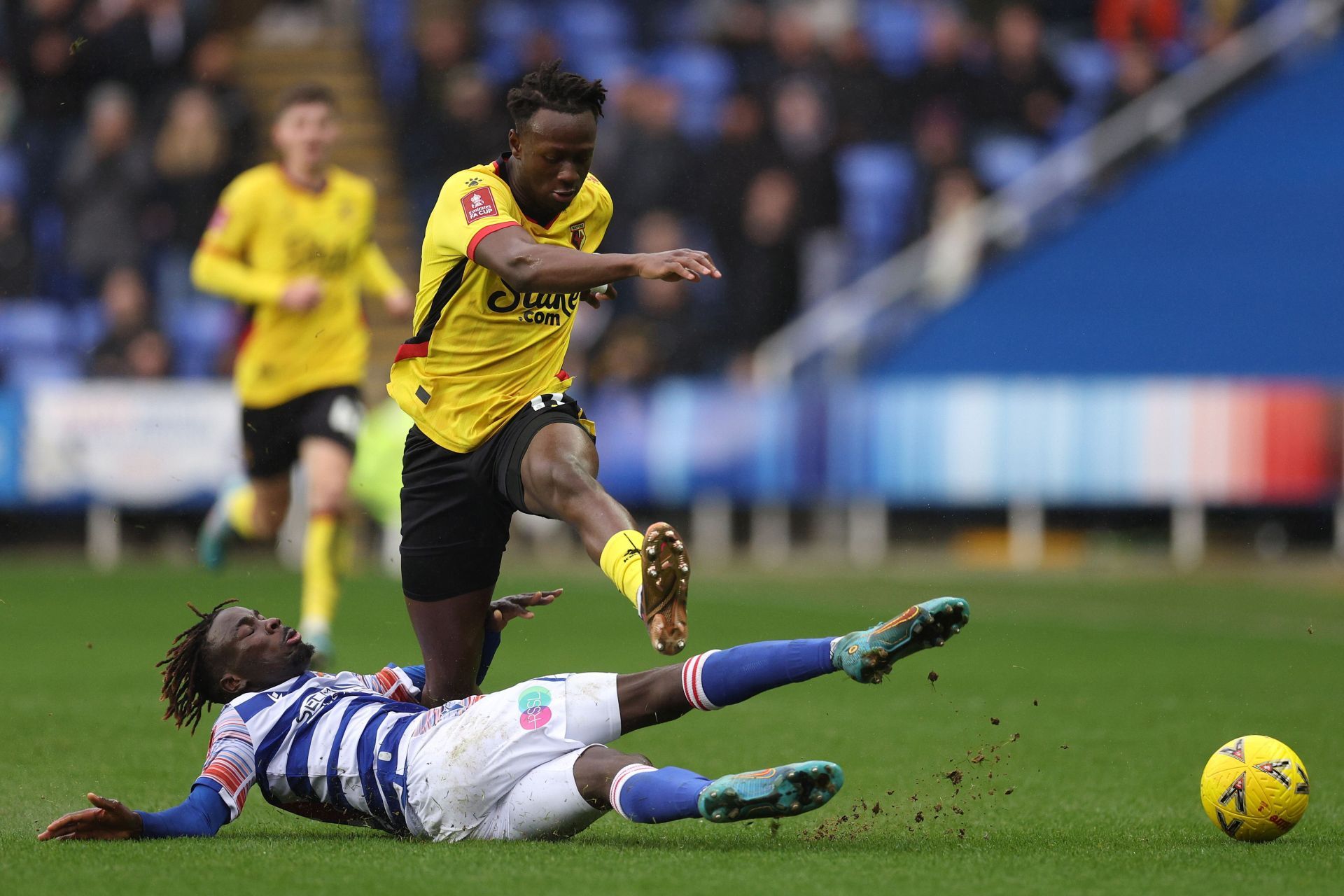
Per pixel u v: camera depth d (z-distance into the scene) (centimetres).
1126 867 1339
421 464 1733
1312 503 5672
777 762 2056
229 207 2989
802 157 6228
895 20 6725
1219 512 5984
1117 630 3859
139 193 5956
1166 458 5688
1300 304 6494
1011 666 3203
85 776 1902
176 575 5069
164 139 6003
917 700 2722
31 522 6091
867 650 1377
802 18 6488
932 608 1362
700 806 1300
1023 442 5719
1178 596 4647
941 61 6638
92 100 6234
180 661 1556
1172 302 6538
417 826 1464
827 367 6128
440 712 1484
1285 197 6875
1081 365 6384
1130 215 6869
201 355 5919
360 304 3105
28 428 5512
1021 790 1845
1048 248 6769
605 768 1403
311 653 1577
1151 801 1767
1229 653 3422
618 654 3325
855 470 5753
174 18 6225
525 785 1431
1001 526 6169
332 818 1516
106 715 2428
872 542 6006
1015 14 6781
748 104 6266
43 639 3509
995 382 5784
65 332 5975
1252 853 1417
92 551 5794
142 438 5519
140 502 5525
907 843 1477
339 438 2956
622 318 5972
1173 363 6378
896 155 6488
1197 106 7100
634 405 5794
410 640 3475
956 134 6581
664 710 1464
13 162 6172
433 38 6619
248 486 3225
